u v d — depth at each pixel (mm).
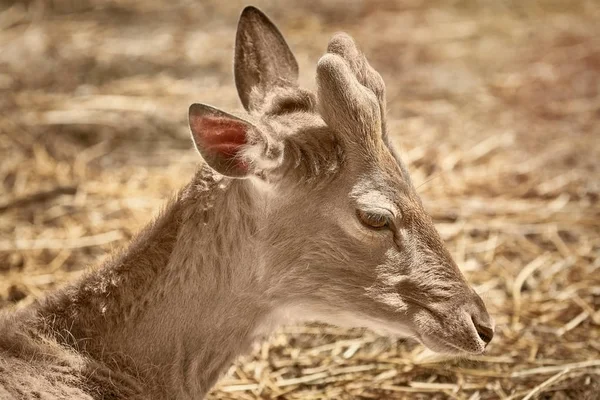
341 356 11867
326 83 8344
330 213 8492
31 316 8719
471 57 21266
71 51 20859
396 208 8500
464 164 16484
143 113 18266
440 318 8688
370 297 8648
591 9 24047
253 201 8516
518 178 16047
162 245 8688
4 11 22828
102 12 23234
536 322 12391
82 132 17500
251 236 8602
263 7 24141
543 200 15359
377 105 8508
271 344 12078
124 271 8711
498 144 17266
